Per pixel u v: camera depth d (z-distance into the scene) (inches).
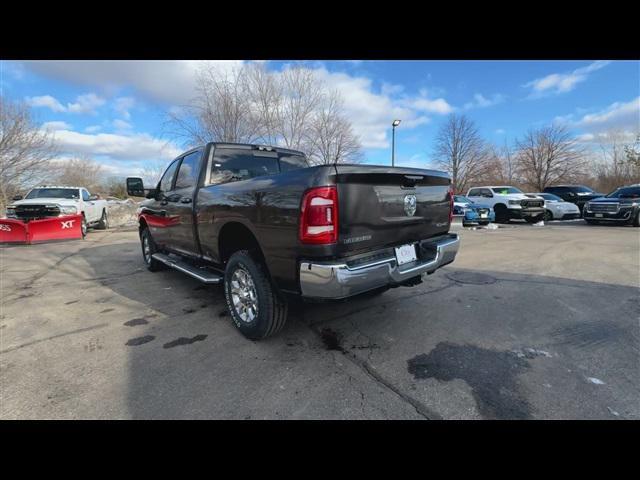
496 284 189.2
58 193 479.8
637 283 188.7
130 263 263.9
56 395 88.9
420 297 166.6
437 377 96.0
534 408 82.2
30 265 257.4
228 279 128.3
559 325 131.4
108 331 130.6
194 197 145.4
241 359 107.1
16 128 962.7
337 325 133.0
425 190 124.1
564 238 377.4
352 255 98.8
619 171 1373.0
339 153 767.7
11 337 126.0
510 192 619.2
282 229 98.0
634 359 104.8
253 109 640.4
